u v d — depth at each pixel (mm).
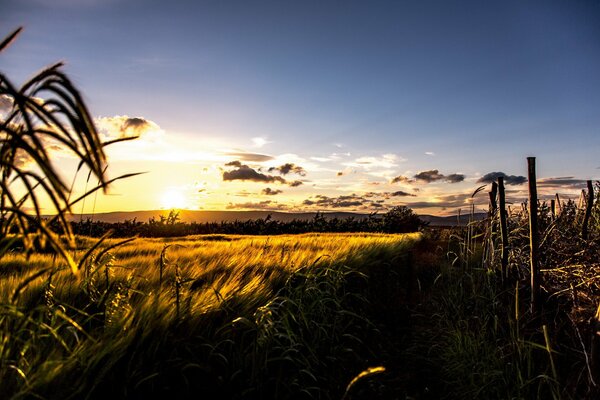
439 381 4895
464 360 4871
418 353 5738
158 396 3271
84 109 1678
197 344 3809
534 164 5742
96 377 2912
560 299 6008
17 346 2691
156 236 29406
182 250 8953
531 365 4410
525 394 4105
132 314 3443
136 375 3152
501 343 5297
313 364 4402
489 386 4348
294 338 4465
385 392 4480
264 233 35906
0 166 1796
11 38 1617
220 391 3584
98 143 1729
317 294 5195
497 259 7855
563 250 6883
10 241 1897
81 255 3811
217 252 8516
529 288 6852
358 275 7754
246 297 4703
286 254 7625
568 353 4664
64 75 1680
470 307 6730
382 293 8172
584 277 5559
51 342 2938
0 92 1629
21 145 1545
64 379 2676
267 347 3932
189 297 4117
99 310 3615
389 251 10742
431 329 6492
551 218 8930
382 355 5477
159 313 3738
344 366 4781
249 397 3660
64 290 3922
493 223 8312
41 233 1756
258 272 6391
